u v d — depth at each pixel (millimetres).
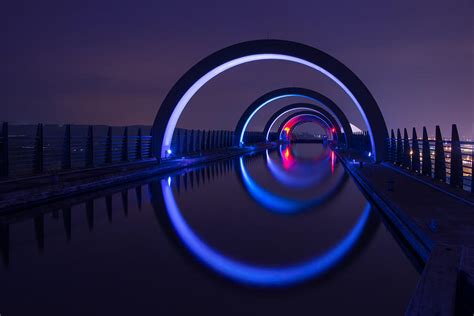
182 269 4105
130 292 3484
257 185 11039
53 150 10586
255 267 4184
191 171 14992
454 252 3512
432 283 2830
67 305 3205
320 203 8195
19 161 9273
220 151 26234
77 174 10328
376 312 3117
